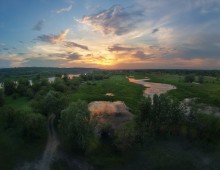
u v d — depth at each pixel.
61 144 48.41
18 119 56.09
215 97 86.88
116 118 62.94
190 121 53.94
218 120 52.41
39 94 82.75
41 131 52.31
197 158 43.84
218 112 69.56
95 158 43.81
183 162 42.56
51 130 55.28
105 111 69.31
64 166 41.66
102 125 53.75
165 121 54.47
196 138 50.78
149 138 50.53
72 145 46.78
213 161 42.84
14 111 58.62
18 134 51.91
